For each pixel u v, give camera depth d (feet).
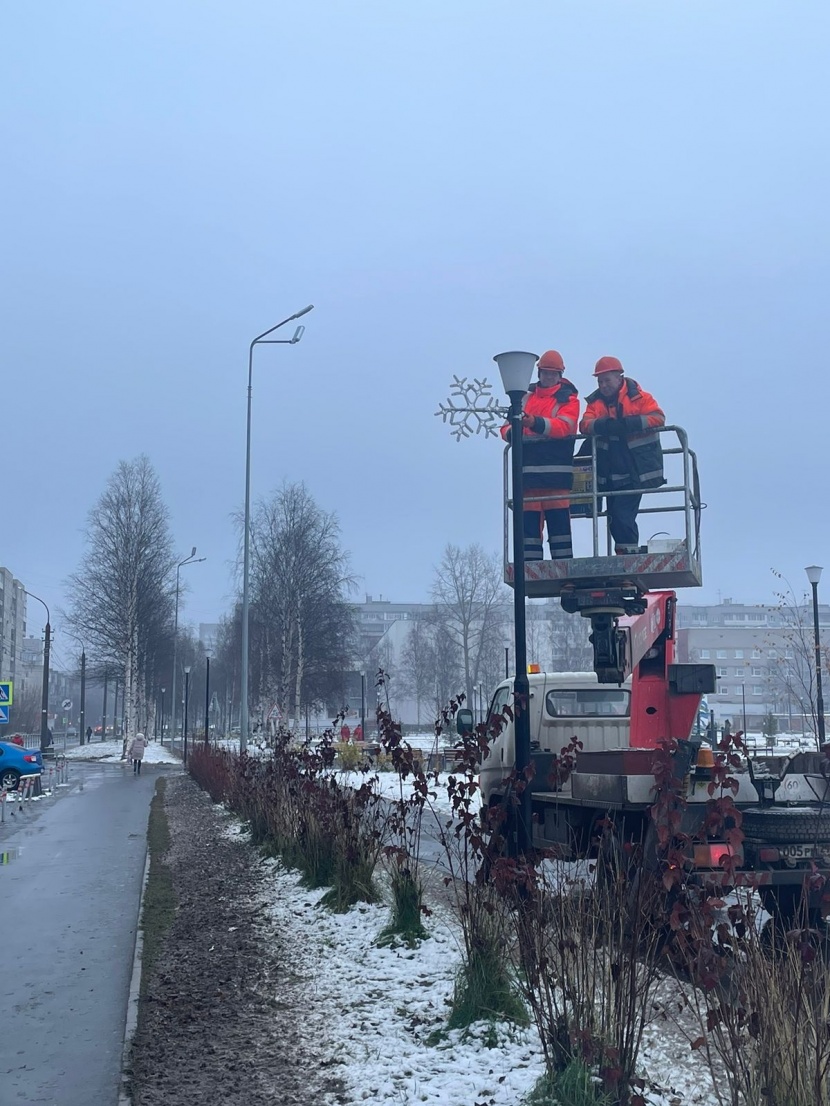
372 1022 20.27
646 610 31.40
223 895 35.37
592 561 30.76
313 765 40.16
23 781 84.89
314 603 171.94
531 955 16.84
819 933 16.31
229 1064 18.54
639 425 30.78
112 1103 17.03
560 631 261.03
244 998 22.62
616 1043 15.25
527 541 32.12
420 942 25.93
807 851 24.22
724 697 263.90
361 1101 16.42
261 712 174.50
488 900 20.11
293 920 30.35
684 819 24.62
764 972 13.83
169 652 222.69
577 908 17.12
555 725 38.96
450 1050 18.28
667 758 16.98
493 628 246.68
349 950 26.08
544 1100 15.25
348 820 31.81
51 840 54.29
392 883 27.66
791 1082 12.82
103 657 176.96
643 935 16.67
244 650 93.66
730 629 266.77
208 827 56.44
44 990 24.14
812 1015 13.23
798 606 79.61
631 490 30.86
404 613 484.74
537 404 31.55
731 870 15.78
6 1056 19.57
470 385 32.09
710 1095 15.55
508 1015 19.08
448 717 26.25
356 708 260.21
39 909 34.30
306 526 173.58
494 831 20.59
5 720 77.41
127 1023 21.20
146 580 177.58
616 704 39.29
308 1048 19.12
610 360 31.40
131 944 28.91
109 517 175.22
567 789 31.37
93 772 127.54
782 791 25.53
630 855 19.97
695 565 30.25
